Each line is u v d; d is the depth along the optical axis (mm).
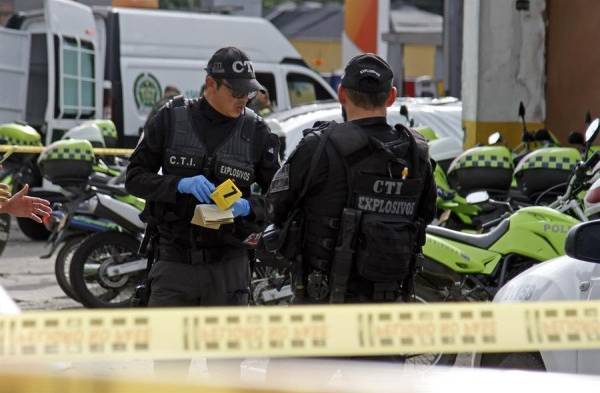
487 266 21922
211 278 16812
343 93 15016
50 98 49219
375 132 14828
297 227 14906
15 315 8625
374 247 14523
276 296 25125
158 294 16828
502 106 40406
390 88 14961
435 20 143125
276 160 17031
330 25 172125
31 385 8320
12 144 40156
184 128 16625
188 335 8711
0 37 49906
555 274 15688
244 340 8711
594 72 40156
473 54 40344
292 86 58375
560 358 14688
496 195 28859
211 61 16641
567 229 21812
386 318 8930
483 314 9164
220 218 16031
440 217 28422
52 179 29578
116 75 53906
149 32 54906
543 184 27250
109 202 28531
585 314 9258
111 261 28812
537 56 40531
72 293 29578
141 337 8586
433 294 22297
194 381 9391
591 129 23797
